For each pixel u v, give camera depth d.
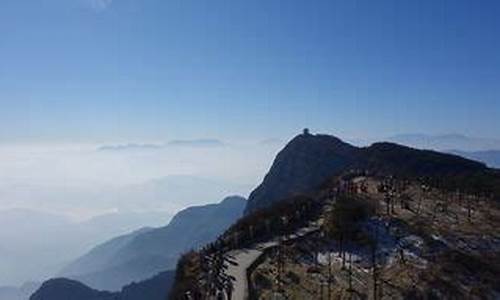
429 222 163.50
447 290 123.44
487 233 157.12
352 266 134.62
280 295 117.62
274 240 159.50
